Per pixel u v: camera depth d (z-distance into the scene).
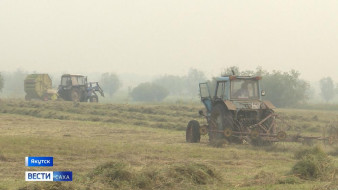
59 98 173.12
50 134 66.94
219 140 55.50
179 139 64.75
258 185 32.06
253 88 60.22
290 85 190.00
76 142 52.53
